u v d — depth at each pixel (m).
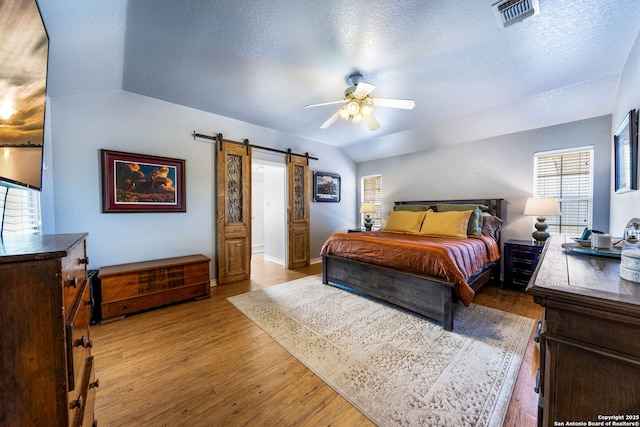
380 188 5.62
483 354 1.93
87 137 2.72
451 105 3.23
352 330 2.33
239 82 2.68
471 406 1.44
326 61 2.27
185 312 2.76
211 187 3.68
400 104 2.44
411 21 1.76
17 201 1.70
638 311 0.58
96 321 2.51
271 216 5.37
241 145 3.94
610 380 0.64
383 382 1.65
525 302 2.98
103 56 2.12
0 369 0.60
